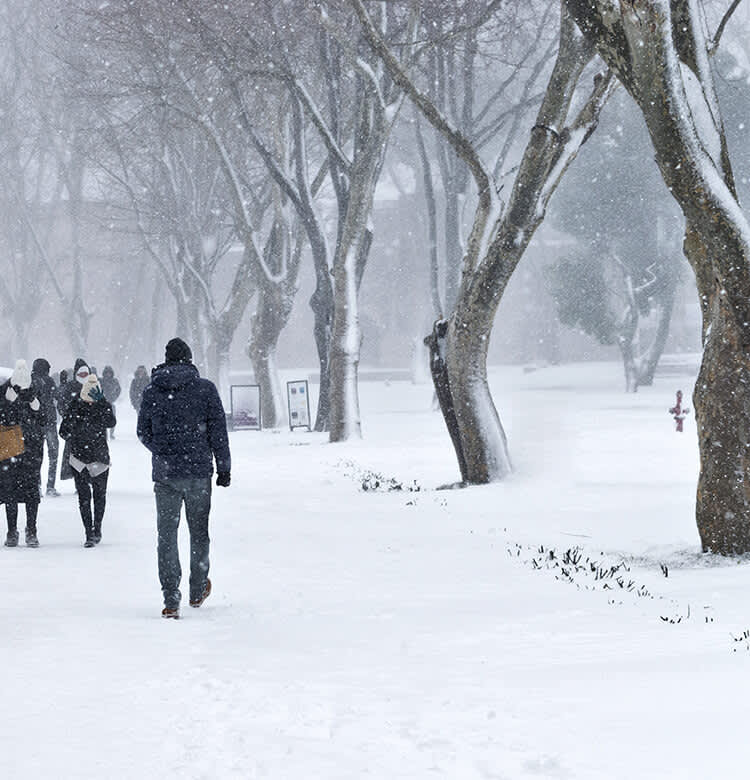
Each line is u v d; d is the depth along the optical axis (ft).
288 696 32.94
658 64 67.72
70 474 111.14
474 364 123.54
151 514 96.27
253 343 247.09
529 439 172.45
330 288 214.28
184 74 207.51
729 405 73.05
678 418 188.96
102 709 31.68
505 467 125.29
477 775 24.58
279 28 179.11
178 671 37.22
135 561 69.87
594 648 41.06
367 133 179.32
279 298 241.96
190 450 52.44
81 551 74.54
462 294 122.62
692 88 71.41
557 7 219.41
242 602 54.65
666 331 356.18
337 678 35.83
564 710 30.42
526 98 225.97
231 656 40.09
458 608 52.16
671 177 69.77
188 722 29.89
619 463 142.51
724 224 69.00
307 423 228.02
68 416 77.00
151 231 297.74
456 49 190.70
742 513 73.41
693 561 72.38
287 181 200.64
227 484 53.72
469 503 106.93
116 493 115.24
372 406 324.80
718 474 73.82
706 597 55.26
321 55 188.14
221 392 274.98
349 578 63.10
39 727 29.68
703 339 75.97
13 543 77.61
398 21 185.26
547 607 52.29
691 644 41.34
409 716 30.27
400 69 120.67
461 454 126.93
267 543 78.38
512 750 26.43
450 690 33.68
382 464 154.30
